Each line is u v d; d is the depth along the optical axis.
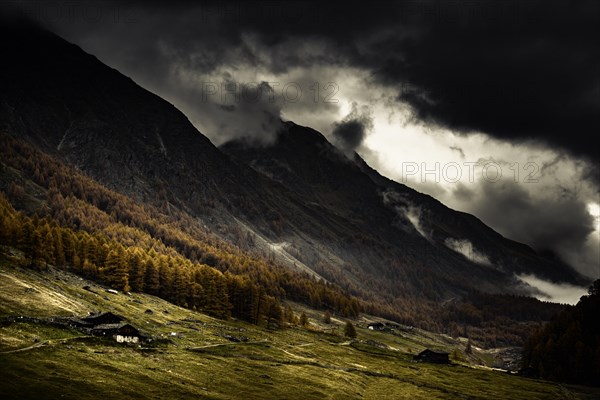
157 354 123.25
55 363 96.69
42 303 137.75
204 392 101.69
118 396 88.44
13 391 79.62
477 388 163.12
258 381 119.62
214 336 164.00
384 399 129.88
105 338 124.06
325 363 159.38
